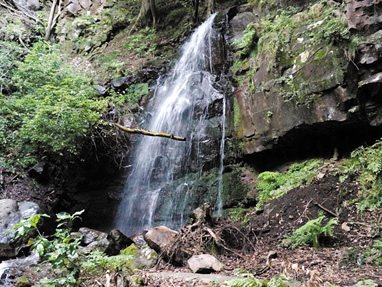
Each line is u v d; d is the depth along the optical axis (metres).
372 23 6.86
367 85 6.77
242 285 3.76
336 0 8.20
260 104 8.59
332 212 6.30
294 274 4.41
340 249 5.42
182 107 10.66
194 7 13.41
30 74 10.16
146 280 4.62
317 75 7.42
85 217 9.94
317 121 7.45
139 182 10.34
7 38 12.88
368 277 4.34
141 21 14.16
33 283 5.14
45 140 8.77
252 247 6.05
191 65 11.78
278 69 8.30
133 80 12.09
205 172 9.48
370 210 6.02
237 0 13.41
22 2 15.01
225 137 9.52
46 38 14.08
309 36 8.03
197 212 6.39
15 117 9.70
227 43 11.53
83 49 13.99
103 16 14.89
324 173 7.28
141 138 10.91
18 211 7.19
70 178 9.88
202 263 5.25
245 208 8.26
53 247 3.89
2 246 6.39
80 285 4.57
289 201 7.09
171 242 5.86
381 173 6.37
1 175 8.81
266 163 8.80
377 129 7.15
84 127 9.10
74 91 9.52
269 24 9.78
